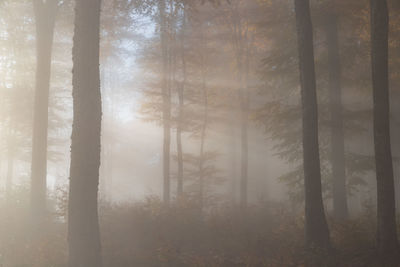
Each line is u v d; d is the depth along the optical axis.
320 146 14.62
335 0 13.29
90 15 7.83
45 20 14.52
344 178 13.16
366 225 11.08
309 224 9.20
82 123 7.65
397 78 15.45
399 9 14.04
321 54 14.34
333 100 13.48
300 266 7.75
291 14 14.89
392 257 8.09
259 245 9.78
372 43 8.72
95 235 7.67
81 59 7.74
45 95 14.30
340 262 8.05
